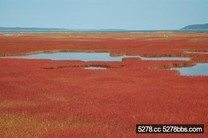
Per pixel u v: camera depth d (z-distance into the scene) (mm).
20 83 30062
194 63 47062
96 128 15805
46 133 14844
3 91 25984
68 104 21422
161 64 44188
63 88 27531
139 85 29141
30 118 17812
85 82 30859
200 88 27484
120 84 29719
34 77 33969
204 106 20828
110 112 19156
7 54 63656
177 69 42219
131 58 53125
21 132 15000
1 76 34562
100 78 33219
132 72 37281
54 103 21797
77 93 25375
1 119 17469
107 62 47281
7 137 14258
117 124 16688
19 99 23031
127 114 18656
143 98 23453
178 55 58969
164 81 31172
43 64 45781
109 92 25781
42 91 26094
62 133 14805
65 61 49375
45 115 18516
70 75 35375
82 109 20000
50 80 32000
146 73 36469
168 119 17484
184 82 30594
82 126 16234
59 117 18109
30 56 62562
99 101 22469
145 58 55969
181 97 23750
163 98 23438
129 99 23109
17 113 18969
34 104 21500
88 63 46281
